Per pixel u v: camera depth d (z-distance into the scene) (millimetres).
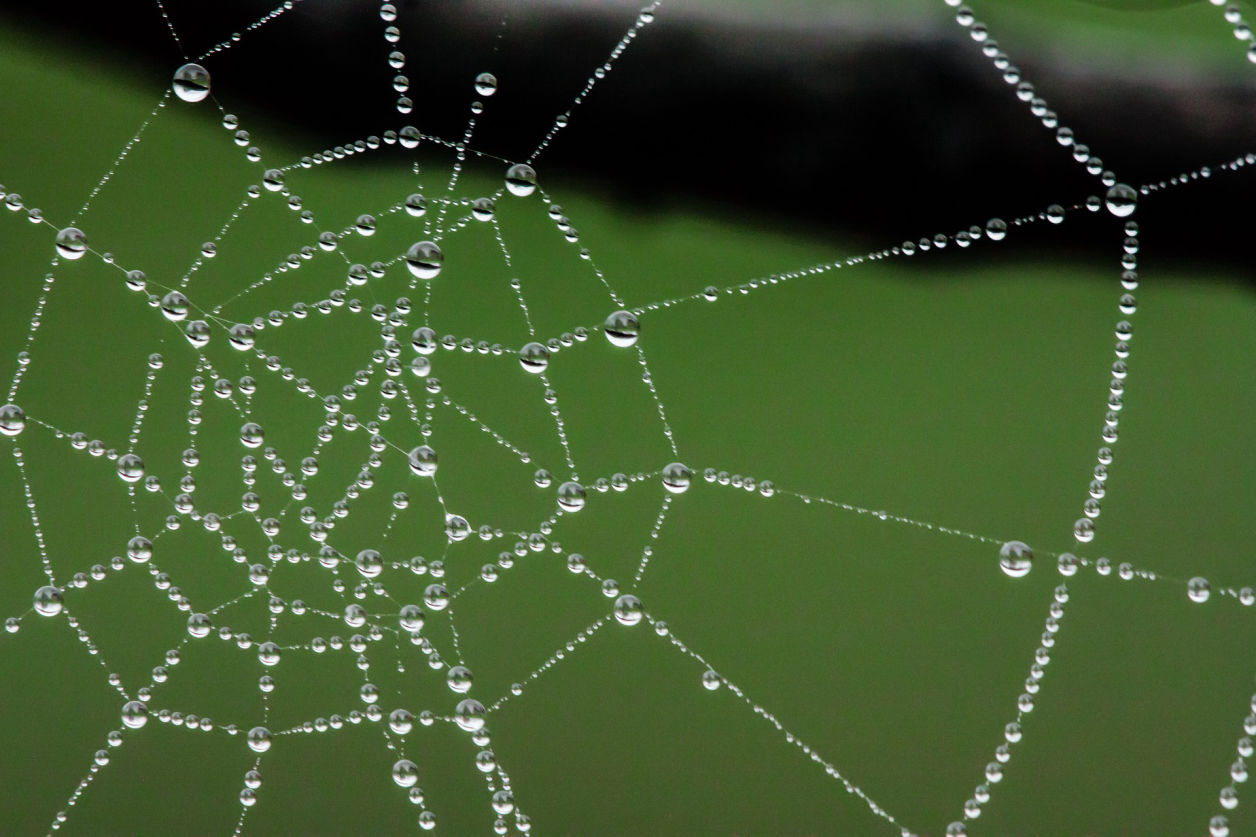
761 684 202
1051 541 204
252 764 202
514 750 202
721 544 204
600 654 203
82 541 204
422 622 203
